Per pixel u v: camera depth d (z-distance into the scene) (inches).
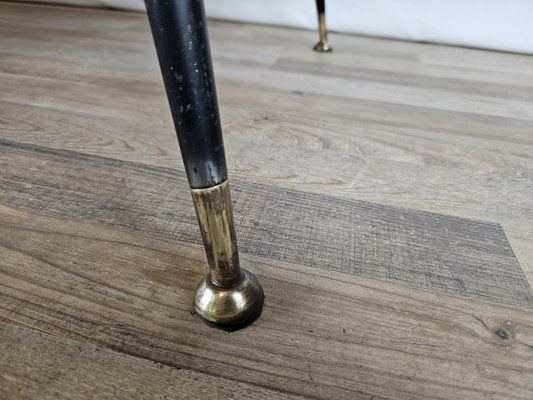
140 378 7.7
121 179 13.5
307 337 8.6
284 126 17.5
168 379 7.7
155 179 13.5
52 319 8.7
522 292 9.8
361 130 17.4
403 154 15.6
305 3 32.5
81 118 17.4
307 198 12.9
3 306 9.0
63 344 8.3
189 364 8.0
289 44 29.6
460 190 13.6
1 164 14.0
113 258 10.4
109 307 9.1
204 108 6.3
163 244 10.9
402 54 28.5
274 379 7.8
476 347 8.5
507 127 18.1
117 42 28.0
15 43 26.8
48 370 7.8
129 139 15.9
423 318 9.1
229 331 8.6
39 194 12.6
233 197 12.8
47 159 14.4
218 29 32.5
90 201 12.4
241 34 31.5
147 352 8.2
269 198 12.8
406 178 14.1
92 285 9.6
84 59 24.5
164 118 17.7
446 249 11.0
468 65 26.7
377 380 7.8
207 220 7.6
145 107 18.7
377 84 22.7
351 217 12.1
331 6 32.0
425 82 23.3
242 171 14.2
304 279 10.0
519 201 13.1
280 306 9.2
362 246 11.0
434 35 31.0
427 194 13.3
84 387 7.5
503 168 14.9
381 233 11.5
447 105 20.2
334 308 9.2
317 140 16.5
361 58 27.2
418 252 10.9
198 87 6.1
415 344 8.5
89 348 8.2
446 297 9.6
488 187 13.7
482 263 10.6
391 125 17.9
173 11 5.5
